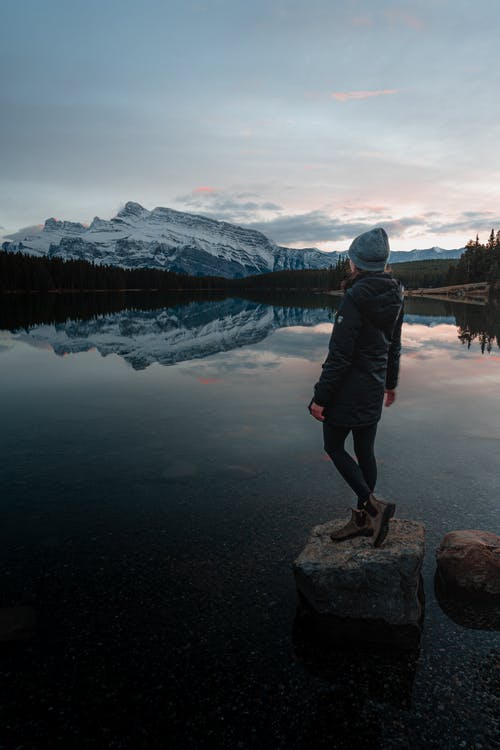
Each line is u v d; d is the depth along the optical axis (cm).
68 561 327
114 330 2142
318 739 196
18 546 346
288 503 409
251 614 275
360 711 211
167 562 324
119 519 385
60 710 212
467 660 243
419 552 283
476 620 275
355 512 308
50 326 2375
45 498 424
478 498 413
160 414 706
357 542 301
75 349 1461
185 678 229
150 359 1259
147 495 428
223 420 671
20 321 2716
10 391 868
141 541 351
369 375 283
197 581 304
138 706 214
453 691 222
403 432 604
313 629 264
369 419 289
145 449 552
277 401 784
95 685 226
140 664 238
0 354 1348
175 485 449
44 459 522
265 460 513
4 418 688
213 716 208
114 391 866
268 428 632
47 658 243
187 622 268
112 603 284
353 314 271
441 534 356
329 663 240
